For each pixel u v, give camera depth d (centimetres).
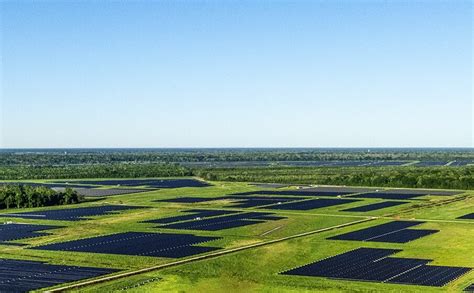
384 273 11862
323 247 14575
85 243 15100
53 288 10694
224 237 16000
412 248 14438
